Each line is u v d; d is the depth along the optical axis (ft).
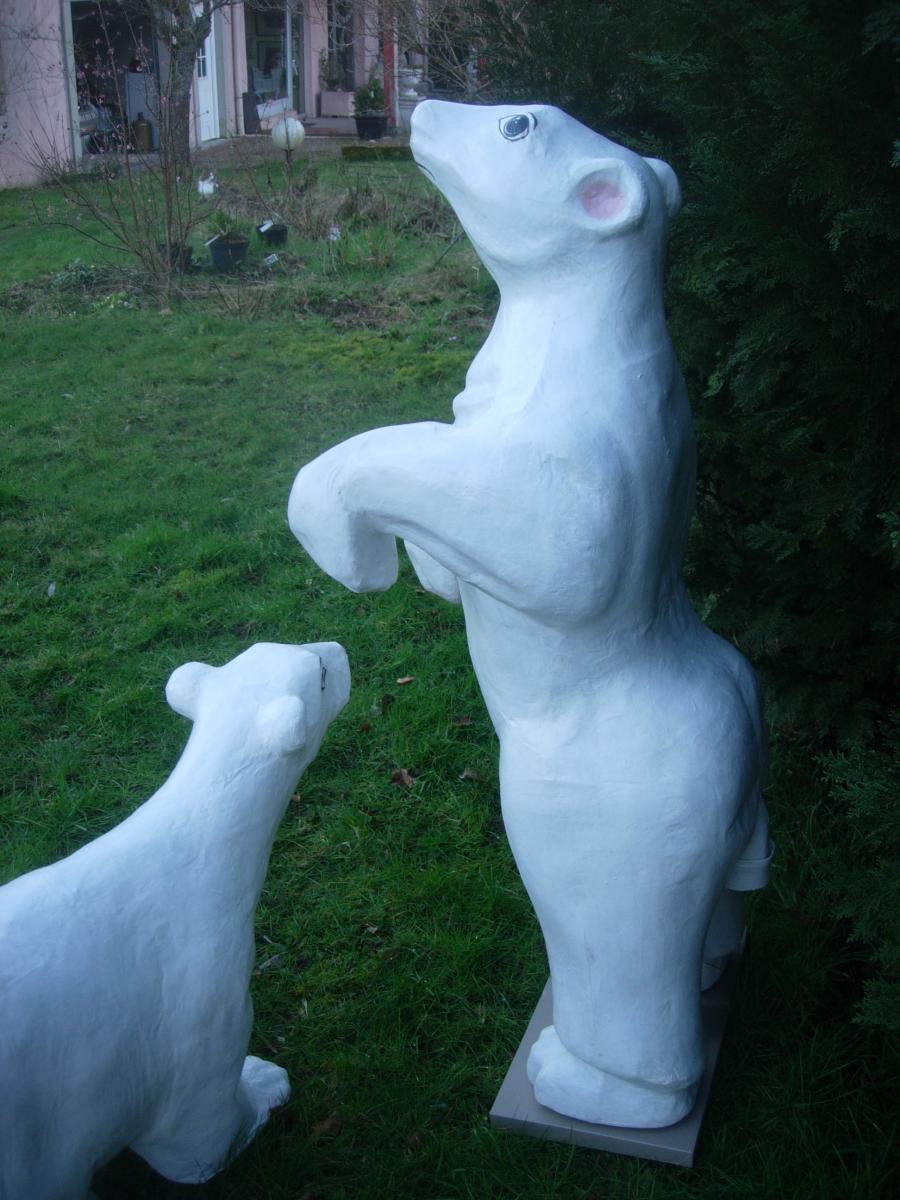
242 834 7.25
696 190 8.74
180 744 13.07
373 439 6.50
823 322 8.71
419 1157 8.02
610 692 6.80
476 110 6.45
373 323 30.09
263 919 10.42
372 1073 8.75
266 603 16.02
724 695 7.13
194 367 26.43
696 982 7.39
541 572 6.18
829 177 7.93
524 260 6.28
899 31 7.44
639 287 6.38
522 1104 8.15
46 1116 6.21
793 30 8.05
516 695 6.92
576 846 6.93
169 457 21.39
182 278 33.88
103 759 12.83
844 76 8.08
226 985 7.11
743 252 9.50
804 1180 7.75
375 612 15.71
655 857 6.83
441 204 39.34
